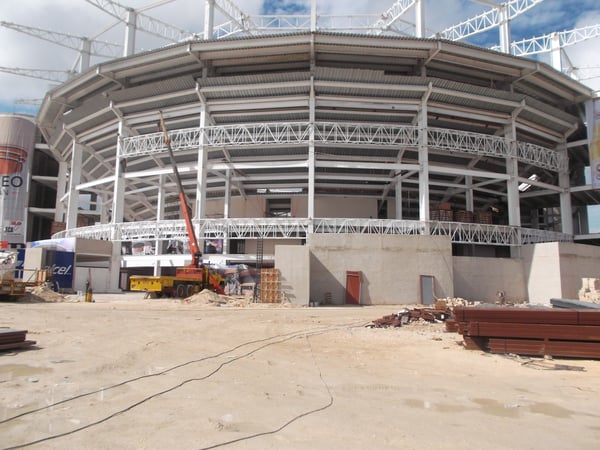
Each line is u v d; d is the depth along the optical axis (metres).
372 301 27.81
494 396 6.73
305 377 7.81
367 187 40.56
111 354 9.37
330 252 28.23
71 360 8.59
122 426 4.98
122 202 35.41
